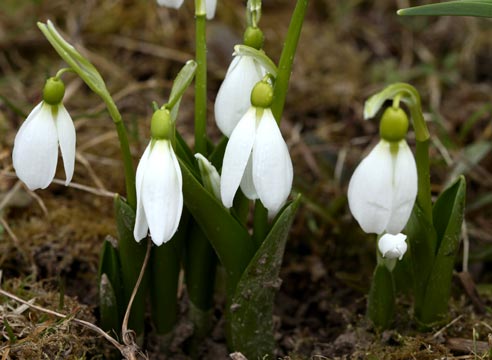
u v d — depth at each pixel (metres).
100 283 0.46
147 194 0.42
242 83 0.44
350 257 0.56
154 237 0.42
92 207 0.57
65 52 0.43
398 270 0.49
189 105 0.66
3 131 0.60
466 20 0.78
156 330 0.49
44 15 0.75
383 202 0.41
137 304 0.48
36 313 0.48
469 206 0.57
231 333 0.48
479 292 0.52
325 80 0.71
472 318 0.49
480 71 0.75
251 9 0.45
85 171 0.58
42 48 0.73
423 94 0.70
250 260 0.46
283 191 0.42
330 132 0.66
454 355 0.48
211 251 0.48
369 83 0.72
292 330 0.53
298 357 0.48
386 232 0.43
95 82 0.43
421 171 0.45
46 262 0.53
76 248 0.54
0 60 0.71
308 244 0.57
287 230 0.45
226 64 0.72
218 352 0.50
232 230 0.45
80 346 0.47
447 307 0.48
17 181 0.57
